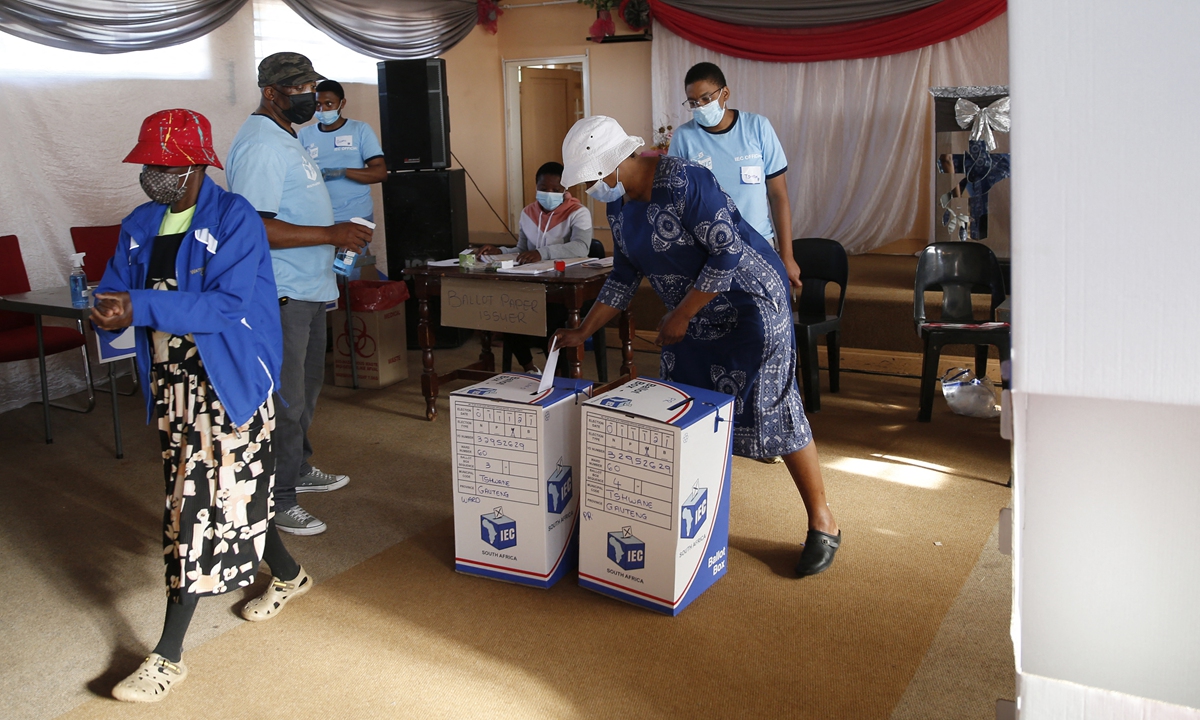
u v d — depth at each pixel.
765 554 2.92
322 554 3.01
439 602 2.66
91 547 3.12
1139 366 0.58
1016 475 0.71
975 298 5.29
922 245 7.27
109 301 1.97
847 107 7.26
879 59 7.10
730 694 2.17
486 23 8.14
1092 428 0.69
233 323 2.15
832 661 2.30
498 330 4.23
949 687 2.18
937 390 4.86
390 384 5.27
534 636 2.46
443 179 6.09
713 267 2.46
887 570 2.79
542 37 8.32
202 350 2.13
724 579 2.76
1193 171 0.55
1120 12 0.55
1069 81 0.57
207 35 5.70
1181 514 0.68
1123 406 0.67
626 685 2.22
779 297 2.66
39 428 4.54
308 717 2.13
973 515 3.19
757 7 7.25
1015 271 0.60
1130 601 0.71
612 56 8.10
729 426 2.61
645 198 2.55
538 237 4.83
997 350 5.06
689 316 2.52
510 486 2.68
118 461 4.03
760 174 3.70
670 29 7.63
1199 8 0.54
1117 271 0.58
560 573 2.78
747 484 3.54
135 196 5.39
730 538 3.04
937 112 5.89
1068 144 0.58
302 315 3.09
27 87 4.86
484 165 8.46
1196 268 0.56
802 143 7.43
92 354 5.24
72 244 5.11
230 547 2.25
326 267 3.17
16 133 4.84
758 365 2.65
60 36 4.86
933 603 2.58
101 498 3.58
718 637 2.43
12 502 3.54
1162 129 0.55
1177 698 0.71
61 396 5.13
